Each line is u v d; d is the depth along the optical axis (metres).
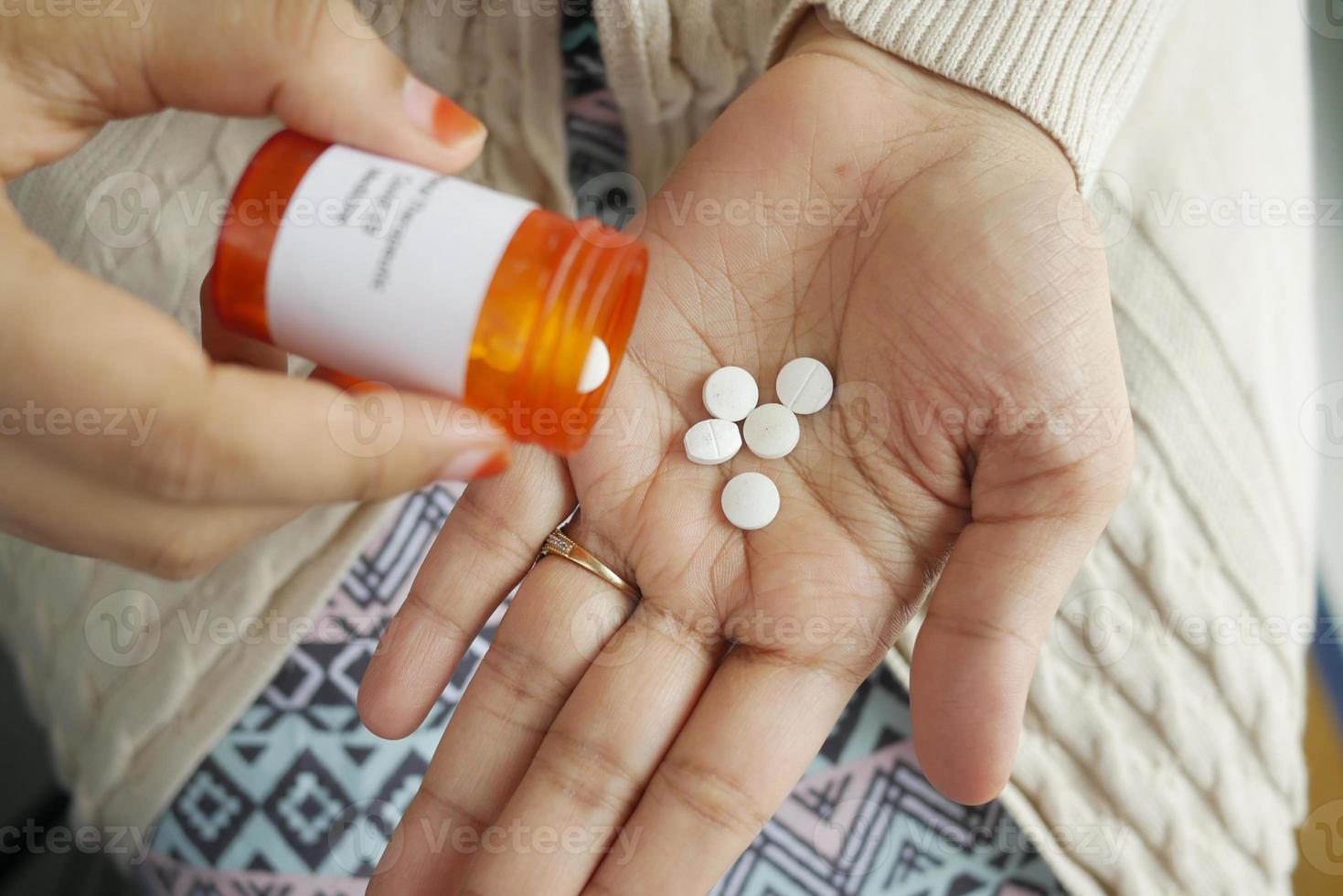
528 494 0.31
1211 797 0.35
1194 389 0.37
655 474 0.31
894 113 0.32
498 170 0.38
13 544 0.36
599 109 0.39
